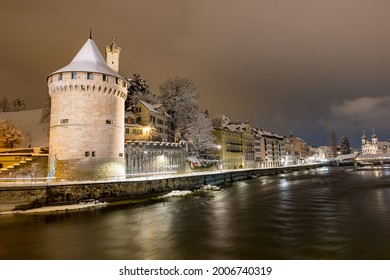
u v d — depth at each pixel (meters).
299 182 74.19
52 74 42.88
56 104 42.78
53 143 42.53
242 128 135.62
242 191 54.62
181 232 24.36
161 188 46.94
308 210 34.09
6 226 26.25
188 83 93.56
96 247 20.50
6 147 66.50
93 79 42.38
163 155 66.31
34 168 43.22
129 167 57.19
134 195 41.25
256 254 18.75
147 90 93.44
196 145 87.81
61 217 29.80
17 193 31.42
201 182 60.28
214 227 26.05
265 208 35.75
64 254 19.11
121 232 24.39
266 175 107.44
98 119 42.56
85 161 41.19
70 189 34.72
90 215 30.86
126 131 71.12
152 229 25.42
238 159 124.88
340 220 28.28
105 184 37.69
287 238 22.25
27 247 20.59
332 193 50.00
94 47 47.91
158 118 81.88
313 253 18.75
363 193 48.94
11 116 112.25
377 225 25.95
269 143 161.62
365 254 18.45
